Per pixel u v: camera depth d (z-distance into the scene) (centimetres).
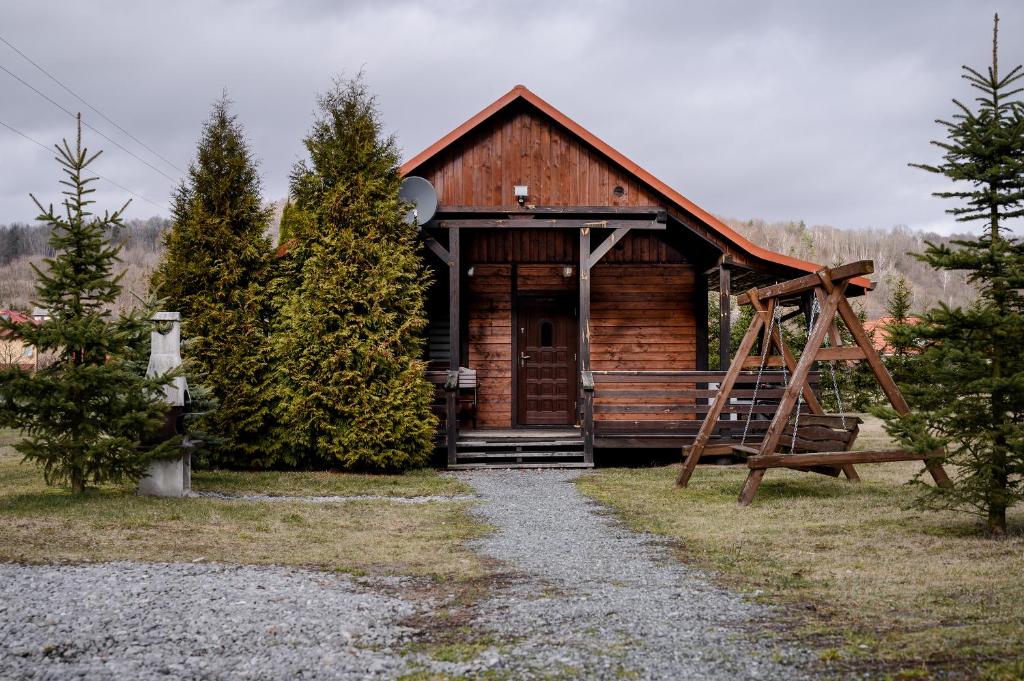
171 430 958
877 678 377
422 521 874
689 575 613
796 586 562
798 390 959
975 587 532
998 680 359
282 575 597
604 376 1393
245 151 1347
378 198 1345
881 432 1850
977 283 709
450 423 1369
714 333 2548
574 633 466
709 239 1429
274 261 1351
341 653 430
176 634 453
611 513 924
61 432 881
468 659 424
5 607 485
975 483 701
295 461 1313
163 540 709
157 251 9331
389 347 1298
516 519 890
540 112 1435
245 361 1289
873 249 13288
